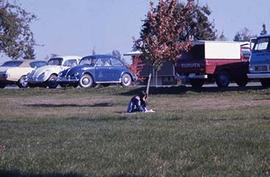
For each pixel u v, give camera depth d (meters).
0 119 15.73
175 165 8.23
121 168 8.14
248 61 26.94
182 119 14.45
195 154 9.04
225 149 9.40
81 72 31.25
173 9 20.48
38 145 10.54
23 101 24.03
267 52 24.77
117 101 22.62
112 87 29.55
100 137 11.29
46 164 8.59
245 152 9.10
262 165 8.10
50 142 10.87
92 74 31.52
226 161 8.44
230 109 17.09
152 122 13.88
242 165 8.12
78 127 13.25
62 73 31.66
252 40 25.70
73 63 34.41
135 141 10.55
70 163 8.61
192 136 10.91
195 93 24.39
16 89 30.25
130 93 26.69
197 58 27.27
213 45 27.19
